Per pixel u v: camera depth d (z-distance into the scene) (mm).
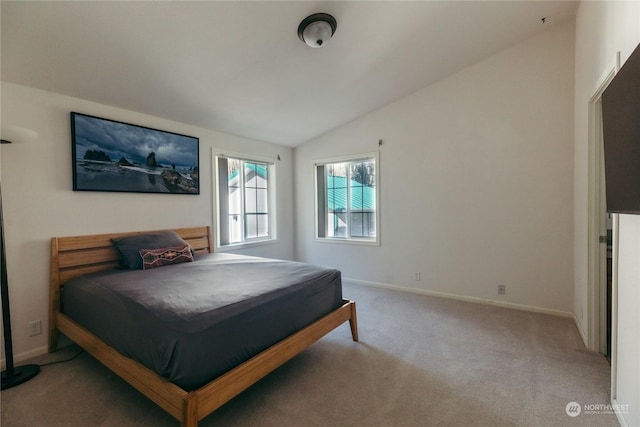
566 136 3010
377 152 4164
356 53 2793
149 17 1935
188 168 3518
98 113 2762
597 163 2320
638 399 1389
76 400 1833
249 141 4324
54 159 2490
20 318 2326
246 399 1821
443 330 2781
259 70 2744
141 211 3092
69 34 1951
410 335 2686
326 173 4785
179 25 2045
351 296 3795
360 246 4395
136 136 3027
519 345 2469
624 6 1604
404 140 3953
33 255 2387
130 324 1688
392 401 1791
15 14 1745
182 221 3486
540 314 3141
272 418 1660
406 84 3617
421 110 3816
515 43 3203
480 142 3453
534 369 2109
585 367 2125
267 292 1922
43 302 2439
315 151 4770
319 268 2596
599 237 2328
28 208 2361
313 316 2244
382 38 2670
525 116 3203
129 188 2969
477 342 2533
